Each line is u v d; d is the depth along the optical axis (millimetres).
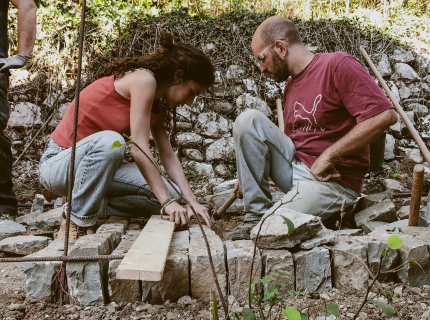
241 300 1665
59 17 4727
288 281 1687
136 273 1354
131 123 2027
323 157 2148
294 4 5715
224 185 3561
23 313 1573
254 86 4824
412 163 4648
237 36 4922
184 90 2180
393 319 1512
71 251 1633
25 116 4551
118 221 2275
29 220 2896
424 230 2014
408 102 5023
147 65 2092
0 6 2656
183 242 1856
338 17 5332
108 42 4789
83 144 2037
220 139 4668
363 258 1759
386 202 2654
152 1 5641
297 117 2330
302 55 2293
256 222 2219
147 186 2342
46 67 4699
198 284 1671
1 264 2057
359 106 2049
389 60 5176
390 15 5629
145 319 1525
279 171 2303
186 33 4887
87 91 2201
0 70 2572
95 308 1614
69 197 1633
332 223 2590
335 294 1705
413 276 1780
